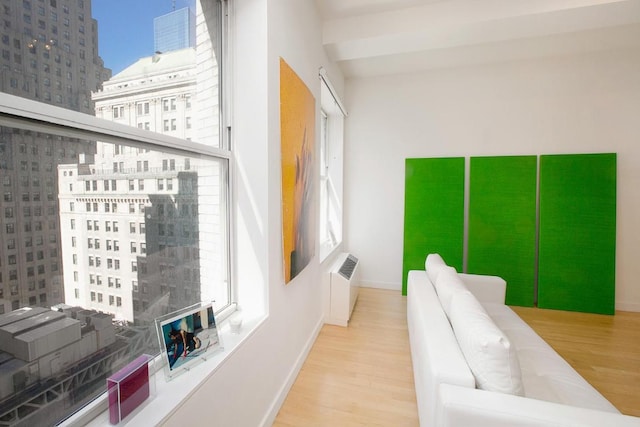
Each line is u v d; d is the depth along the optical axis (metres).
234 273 1.56
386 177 3.86
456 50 3.10
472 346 1.12
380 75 3.76
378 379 1.97
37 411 0.74
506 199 3.38
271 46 1.49
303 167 2.01
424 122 3.68
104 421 0.84
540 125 3.34
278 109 1.60
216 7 1.44
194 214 1.31
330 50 2.74
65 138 0.79
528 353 1.61
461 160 3.51
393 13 2.46
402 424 1.58
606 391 1.88
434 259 2.28
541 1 2.15
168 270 1.17
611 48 3.07
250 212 1.52
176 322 1.07
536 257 3.39
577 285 3.19
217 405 1.11
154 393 0.93
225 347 1.22
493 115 3.46
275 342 1.63
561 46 3.02
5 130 0.66
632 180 3.13
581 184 3.19
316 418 1.63
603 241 3.14
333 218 3.93
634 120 3.10
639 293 3.17
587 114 3.21
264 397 1.51
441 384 1.06
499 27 2.35
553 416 0.92
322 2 2.34
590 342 2.50
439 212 3.58
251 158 1.50
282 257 1.70
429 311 1.59
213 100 1.43
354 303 3.26
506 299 3.38
